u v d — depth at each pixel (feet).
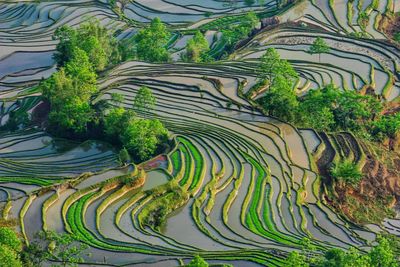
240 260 274.98
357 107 413.39
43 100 451.12
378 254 265.54
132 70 467.11
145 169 343.46
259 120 403.34
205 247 294.05
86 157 375.04
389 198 372.38
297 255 253.24
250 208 329.93
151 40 517.14
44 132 412.98
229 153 366.43
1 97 489.67
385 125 420.36
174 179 335.06
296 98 423.23
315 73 470.39
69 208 309.22
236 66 469.98
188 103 418.10
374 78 472.03
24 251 268.41
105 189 324.60
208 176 344.90
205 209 324.60
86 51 477.36
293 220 325.01
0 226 289.53
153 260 272.92
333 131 411.13
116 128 380.58
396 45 513.45
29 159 379.55
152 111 406.62
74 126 397.39
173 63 479.82
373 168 381.19
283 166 362.53
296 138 390.42
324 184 363.97
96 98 421.59
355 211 357.20
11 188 326.24
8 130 436.35
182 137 376.68
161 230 308.81
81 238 286.46
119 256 276.00
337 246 309.42
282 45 516.32
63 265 263.29
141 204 319.27
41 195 316.19
